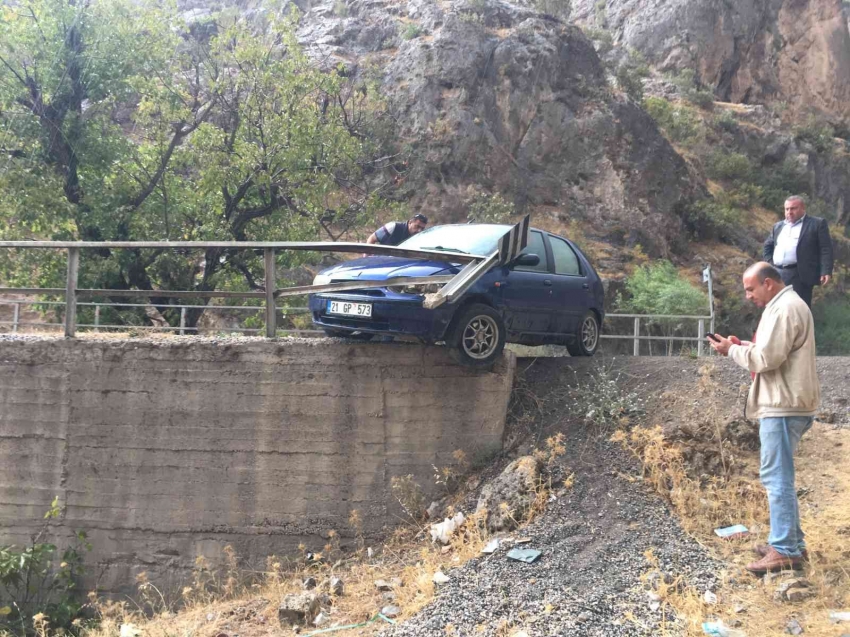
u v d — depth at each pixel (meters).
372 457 7.60
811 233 8.57
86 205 15.30
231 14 23.97
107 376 7.82
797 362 4.77
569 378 8.19
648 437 6.88
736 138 39.47
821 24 48.78
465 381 7.64
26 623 7.61
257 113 16.64
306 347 7.64
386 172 25.19
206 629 6.03
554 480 6.81
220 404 7.71
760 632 4.39
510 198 26.67
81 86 15.43
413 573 6.14
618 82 35.72
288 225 16.39
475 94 27.14
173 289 15.69
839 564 4.96
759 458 6.69
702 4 45.22
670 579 5.12
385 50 29.66
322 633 5.38
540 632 4.56
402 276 6.98
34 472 7.91
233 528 7.69
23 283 14.83
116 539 7.84
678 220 29.61
